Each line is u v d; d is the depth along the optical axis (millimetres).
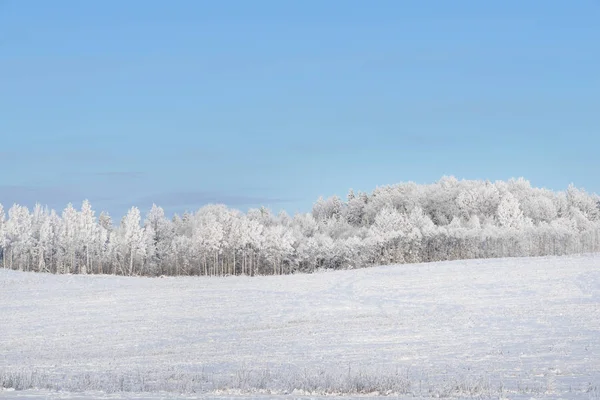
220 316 48438
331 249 120000
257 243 119500
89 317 49719
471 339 31734
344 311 49000
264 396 15359
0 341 37688
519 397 15102
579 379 19516
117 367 26062
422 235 121438
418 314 44844
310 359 27328
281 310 50969
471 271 75312
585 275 63969
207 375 21844
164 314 50750
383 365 24703
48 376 22000
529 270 71688
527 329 34438
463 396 15562
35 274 95188
